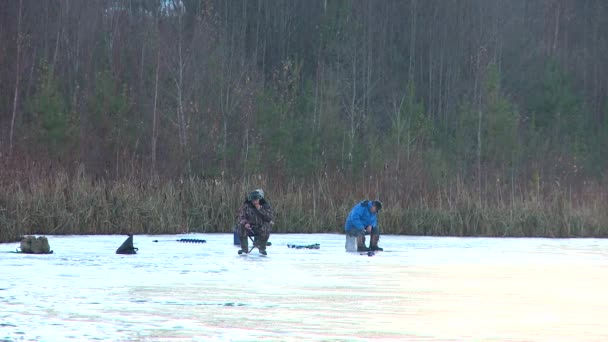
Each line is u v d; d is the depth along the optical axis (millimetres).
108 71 185000
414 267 72062
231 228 121062
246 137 174500
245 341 37906
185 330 40375
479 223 125875
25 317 43312
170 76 192000
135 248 82688
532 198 130250
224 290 54938
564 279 63719
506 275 66250
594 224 126188
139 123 174125
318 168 176000
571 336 40094
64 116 166625
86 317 43594
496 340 39031
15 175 117125
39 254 80938
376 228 90500
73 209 112938
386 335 39875
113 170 146750
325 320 43844
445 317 45250
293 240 107750
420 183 134875
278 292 54344
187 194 122812
